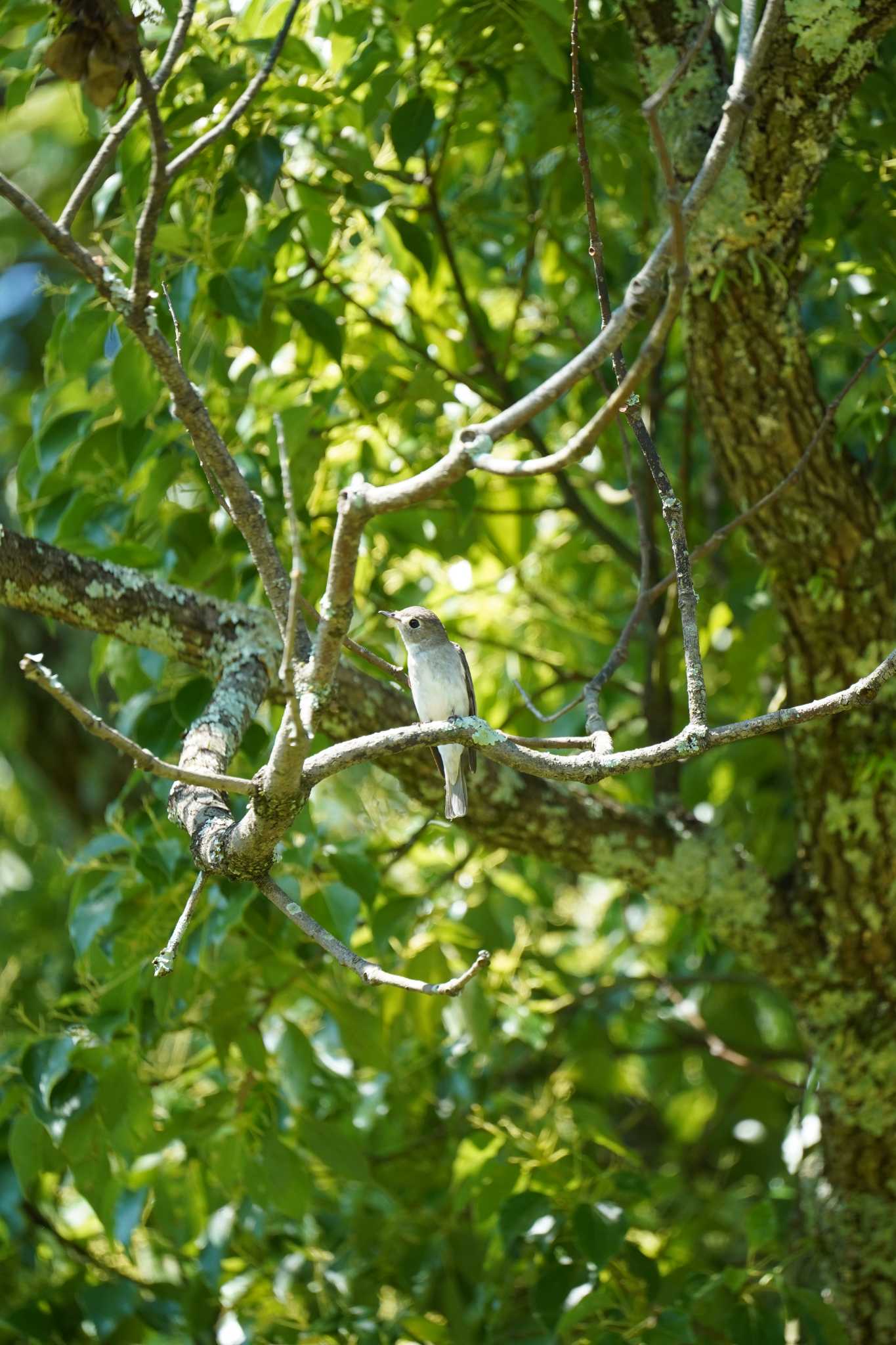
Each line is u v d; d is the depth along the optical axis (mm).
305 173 11039
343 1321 10352
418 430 11867
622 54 10633
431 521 11484
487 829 9625
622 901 14367
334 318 10016
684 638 6059
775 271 8719
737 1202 13125
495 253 12688
